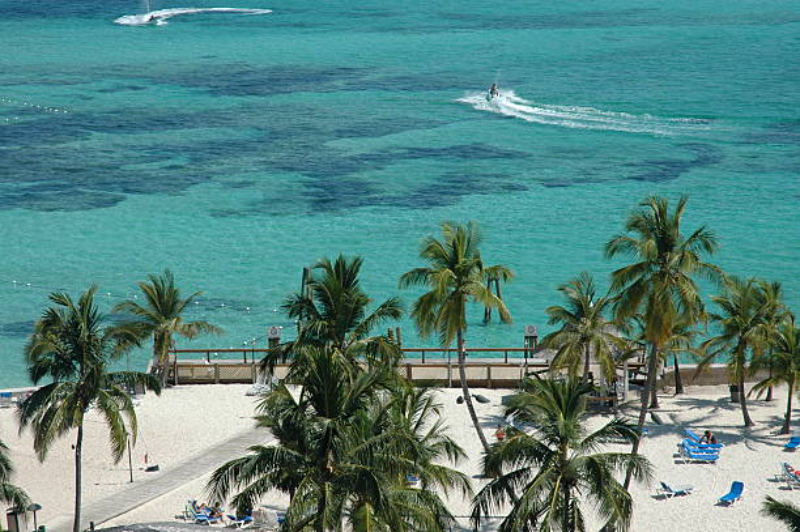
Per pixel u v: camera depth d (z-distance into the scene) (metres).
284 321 137.75
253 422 96.19
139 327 74.50
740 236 168.38
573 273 153.75
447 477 59.69
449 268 81.25
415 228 176.00
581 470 56.88
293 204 192.12
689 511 75.62
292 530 52.34
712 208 184.00
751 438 90.38
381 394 63.16
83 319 71.44
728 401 100.56
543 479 55.53
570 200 191.25
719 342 94.69
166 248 169.00
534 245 166.62
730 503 76.81
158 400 103.25
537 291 147.12
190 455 88.44
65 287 151.50
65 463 87.12
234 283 152.12
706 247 76.25
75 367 72.06
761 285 95.19
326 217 183.62
